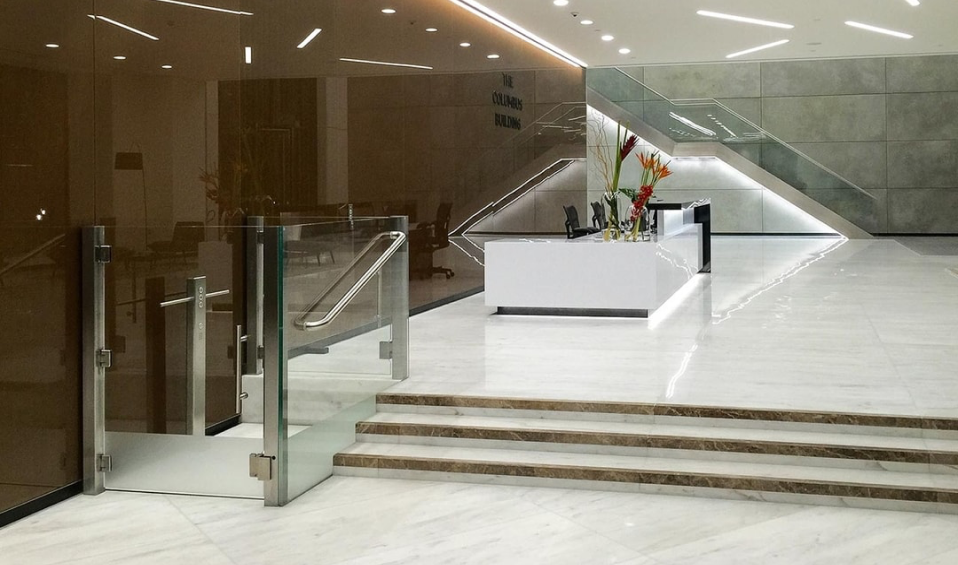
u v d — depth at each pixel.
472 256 12.36
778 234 23.73
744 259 17.20
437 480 5.52
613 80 22.48
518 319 10.17
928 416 5.52
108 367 5.29
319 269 5.47
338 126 8.92
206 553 4.38
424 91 10.78
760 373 6.91
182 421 5.61
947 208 23.02
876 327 9.06
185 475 5.28
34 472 4.93
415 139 10.58
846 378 6.68
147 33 5.85
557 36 14.38
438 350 8.16
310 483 5.38
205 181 6.60
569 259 10.20
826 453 5.32
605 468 5.31
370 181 9.57
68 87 5.09
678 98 24.45
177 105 6.20
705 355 7.73
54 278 5.02
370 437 5.99
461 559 4.29
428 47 10.86
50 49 4.94
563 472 5.36
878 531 4.63
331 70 8.77
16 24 4.68
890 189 23.33
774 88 23.83
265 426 5.08
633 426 5.83
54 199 5.00
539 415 6.07
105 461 5.34
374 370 6.31
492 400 6.14
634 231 10.44
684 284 13.01
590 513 4.91
